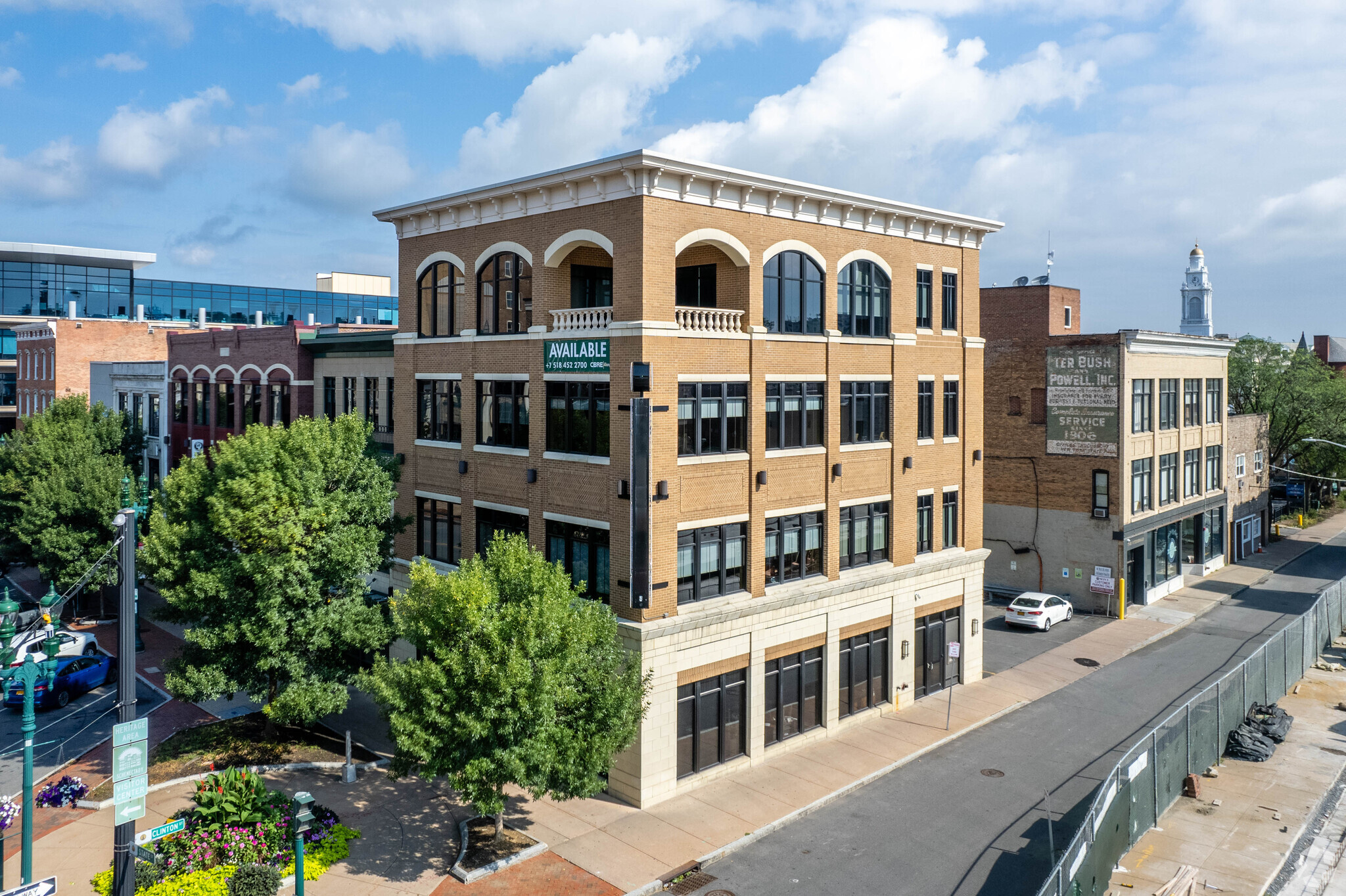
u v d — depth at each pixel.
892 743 27.09
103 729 27.58
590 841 20.58
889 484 29.89
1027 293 44.53
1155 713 29.47
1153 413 44.47
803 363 26.83
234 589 23.17
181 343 46.22
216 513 22.80
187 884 17.80
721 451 24.80
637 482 22.47
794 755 26.09
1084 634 39.22
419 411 30.89
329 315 92.19
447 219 29.08
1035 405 44.53
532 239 26.08
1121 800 19.56
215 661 23.78
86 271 79.06
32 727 17.14
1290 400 63.97
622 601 23.42
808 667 27.11
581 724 19.14
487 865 18.97
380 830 20.69
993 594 45.53
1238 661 35.25
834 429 27.83
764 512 25.70
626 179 22.92
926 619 31.48
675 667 23.25
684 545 23.94
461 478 28.78
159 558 23.94
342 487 25.00
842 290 28.28
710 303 26.97
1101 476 42.50
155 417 49.38
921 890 18.61
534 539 26.11
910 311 30.50
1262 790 23.64
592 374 24.17
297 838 16.70
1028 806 22.66
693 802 22.86
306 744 25.89
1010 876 19.12
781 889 18.62
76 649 32.66
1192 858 19.75
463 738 18.05
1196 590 47.81
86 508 35.44
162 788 22.67
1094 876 17.50
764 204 25.50
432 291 30.23
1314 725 28.70
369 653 24.52
